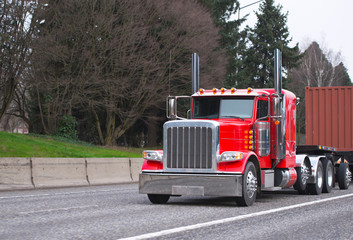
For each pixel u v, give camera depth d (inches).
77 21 1229.1
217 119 476.7
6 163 619.5
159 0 1332.4
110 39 1277.1
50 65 1257.4
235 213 375.2
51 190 620.4
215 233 279.4
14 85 1137.4
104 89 1300.4
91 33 1246.3
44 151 938.7
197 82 518.9
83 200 475.8
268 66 2372.0
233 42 1818.4
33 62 1155.3
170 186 431.5
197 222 323.0
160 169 442.6
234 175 417.4
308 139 787.4
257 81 2426.2
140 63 1316.4
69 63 1262.3
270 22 2420.0
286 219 346.3
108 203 447.5
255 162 448.1
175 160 436.1
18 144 942.4
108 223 315.9
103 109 1460.4
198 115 486.9
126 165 825.5
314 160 603.2
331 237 276.1
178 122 437.1
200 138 430.0
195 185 424.2
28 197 507.2
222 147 434.3
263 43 2375.7
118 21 1298.0
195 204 448.8
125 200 479.5
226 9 1831.9
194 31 1395.2
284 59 2384.4
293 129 545.0
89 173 740.7
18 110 1519.4
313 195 591.2
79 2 1229.7
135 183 808.3
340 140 770.2
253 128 465.7
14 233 275.7
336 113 774.5
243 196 421.4
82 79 1255.5
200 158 428.5
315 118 786.2
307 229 302.7
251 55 2409.0
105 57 1283.2
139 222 321.4
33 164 654.5
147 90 1360.7
